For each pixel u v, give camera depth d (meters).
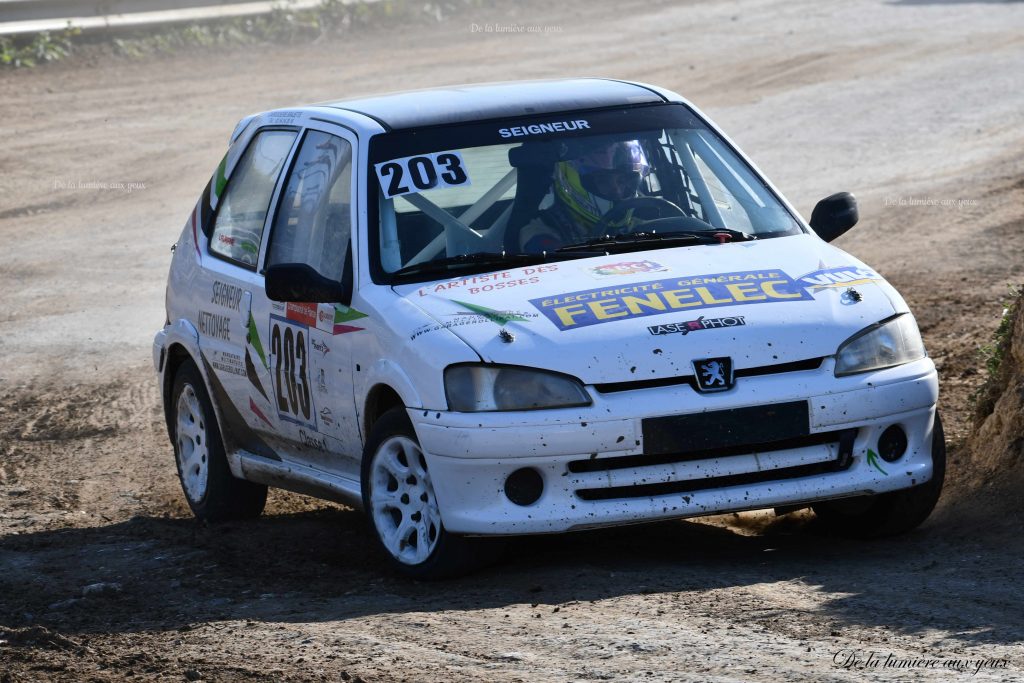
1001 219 48.09
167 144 66.94
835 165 59.66
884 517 20.44
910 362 19.70
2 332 43.62
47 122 70.75
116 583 21.11
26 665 17.11
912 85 73.81
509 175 22.12
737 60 83.50
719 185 22.77
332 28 92.31
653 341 18.73
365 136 22.44
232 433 25.36
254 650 17.03
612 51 87.69
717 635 16.02
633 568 19.39
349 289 21.12
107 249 53.09
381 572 20.70
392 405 20.64
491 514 18.58
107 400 36.31
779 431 18.67
